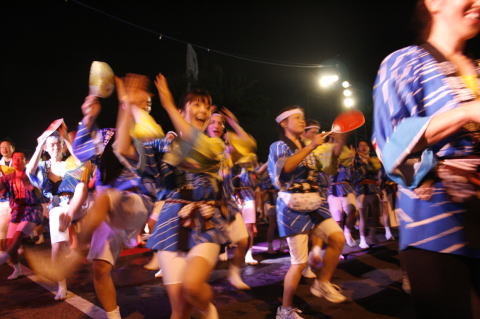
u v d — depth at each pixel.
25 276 4.96
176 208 2.35
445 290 1.07
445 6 1.25
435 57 1.20
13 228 5.00
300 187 3.25
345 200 6.64
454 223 1.07
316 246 3.45
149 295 4.09
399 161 1.03
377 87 1.24
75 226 3.99
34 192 5.23
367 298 3.92
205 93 2.74
